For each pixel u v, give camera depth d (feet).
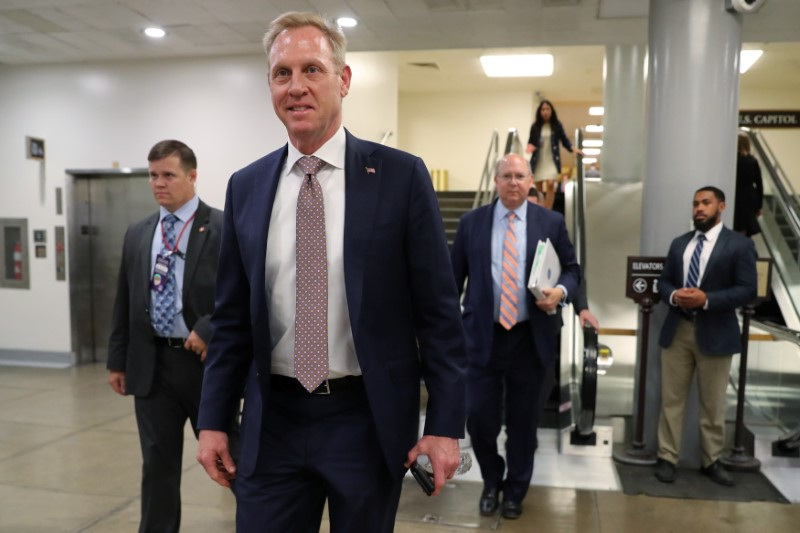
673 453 13.42
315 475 5.19
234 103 23.66
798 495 12.61
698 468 14.10
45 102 25.11
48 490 12.75
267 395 5.14
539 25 19.95
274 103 5.06
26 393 20.77
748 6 13.80
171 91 24.08
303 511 5.26
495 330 10.96
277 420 5.19
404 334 5.17
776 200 24.63
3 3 18.11
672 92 14.51
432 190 5.18
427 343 5.12
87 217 25.66
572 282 11.09
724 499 12.41
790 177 44.75
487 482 11.75
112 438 16.12
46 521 11.31
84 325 25.89
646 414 15.10
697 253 13.16
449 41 21.79
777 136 44.88
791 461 14.15
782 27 19.43
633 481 13.28
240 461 5.23
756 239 22.31
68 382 22.34
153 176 8.87
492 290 10.92
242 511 5.16
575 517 11.59
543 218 11.31
